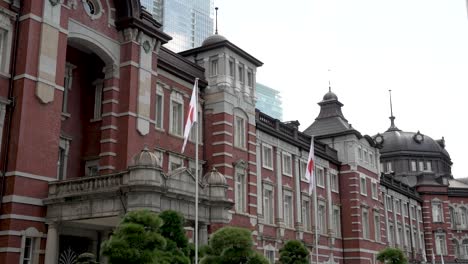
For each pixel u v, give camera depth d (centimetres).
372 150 5650
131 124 2698
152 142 2830
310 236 4359
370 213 5278
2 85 2261
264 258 1925
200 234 2462
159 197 2097
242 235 1891
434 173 7550
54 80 2388
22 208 2191
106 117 2717
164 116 3089
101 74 2844
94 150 2744
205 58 3531
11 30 2328
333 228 4806
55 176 2350
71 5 2591
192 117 2423
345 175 5069
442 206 7319
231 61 3562
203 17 17200
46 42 2375
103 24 2741
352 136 5119
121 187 2078
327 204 4747
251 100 3697
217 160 3347
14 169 2191
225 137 3362
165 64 3122
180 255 1919
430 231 7181
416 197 7050
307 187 4444
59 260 2402
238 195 3484
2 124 2236
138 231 1698
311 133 5347
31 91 2291
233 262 1866
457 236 7338
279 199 3988
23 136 2231
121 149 2669
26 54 2294
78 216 2188
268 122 4084
